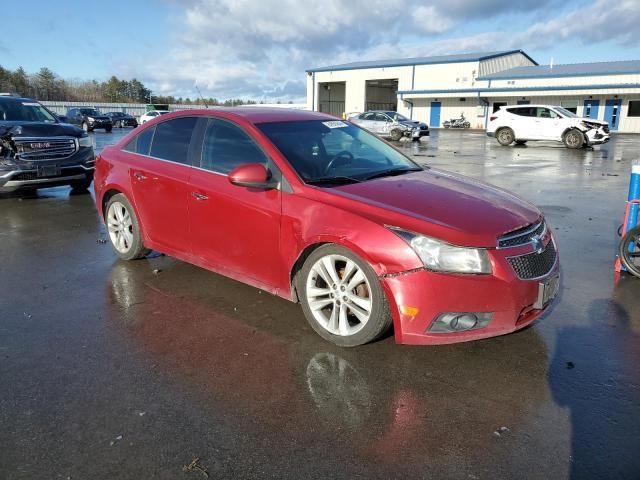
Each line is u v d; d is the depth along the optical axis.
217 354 3.40
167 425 2.66
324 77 52.91
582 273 4.92
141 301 4.29
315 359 3.33
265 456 2.42
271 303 4.23
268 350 3.45
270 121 4.22
